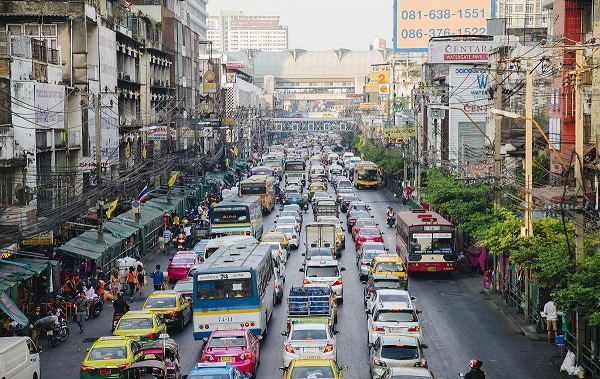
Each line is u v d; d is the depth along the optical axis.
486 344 37.81
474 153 79.44
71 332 41.97
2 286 37.75
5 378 26.89
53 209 45.03
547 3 59.75
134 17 92.19
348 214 82.50
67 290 45.19
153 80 99.62
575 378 32.00
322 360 27.06
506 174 57.38
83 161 62.84
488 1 119.69
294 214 80.38
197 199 91.75
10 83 47.47
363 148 157.00
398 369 26.14
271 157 142.62
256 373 32.66
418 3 119.81
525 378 31.95
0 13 64.81
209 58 162.62
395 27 120.38
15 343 28.45
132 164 77.12
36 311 40.34
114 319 42.28
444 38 90.06
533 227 38.75
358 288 52.69
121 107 83.50
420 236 54.97
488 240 40.38
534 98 70.88
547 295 39.81
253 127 199.12
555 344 37.62
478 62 85.56
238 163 146.25
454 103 84.62
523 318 43.03
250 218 66.25
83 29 66.06
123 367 29.28
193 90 131.62
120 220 63.22
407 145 110.19
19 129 47.75
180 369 31.77
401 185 110.19
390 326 34.78
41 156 52.75
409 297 37.66
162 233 73.25
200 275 36.47
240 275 36.41
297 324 32.34
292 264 61.38
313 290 39.25
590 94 44.09
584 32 49.72
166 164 76.38
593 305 28.33
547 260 32.69
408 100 148.88
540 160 56.56
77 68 66.19
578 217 30.70
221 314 36.38
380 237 65.94
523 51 73.62
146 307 40.53
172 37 112.81
